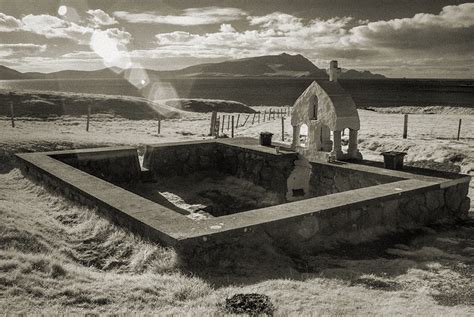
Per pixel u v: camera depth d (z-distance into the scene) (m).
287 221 6.89
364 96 125.88
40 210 8.51
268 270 6.10
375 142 21.62
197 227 6.34
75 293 4.77
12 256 5.41
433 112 56.81
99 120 34.53
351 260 6.77
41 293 4.65
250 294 4.95
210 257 6.06
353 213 7.84
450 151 18.02
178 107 58.81
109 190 8.38
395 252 7.22
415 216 8.88
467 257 7.09
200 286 5.27
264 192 12.45
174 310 4.58
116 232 7.08
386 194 8.31
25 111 33.12
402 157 10.73
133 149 13.06
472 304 5.32
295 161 12.48
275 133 26.73
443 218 9.35
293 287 5.41
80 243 7.04
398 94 141.00
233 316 4.41
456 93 152.62
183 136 25.19
